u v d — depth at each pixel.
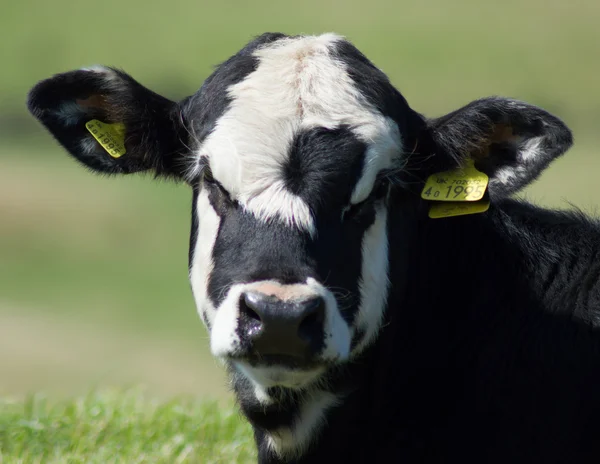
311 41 13.27
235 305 11.04
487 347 12.59
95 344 39.50
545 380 12.24
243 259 11.38
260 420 12.60
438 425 12.49
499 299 12.80
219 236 11.81
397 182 12.53
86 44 99.75
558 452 12.02
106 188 63.53
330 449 12.72
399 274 12.70
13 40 99.94
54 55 96.69
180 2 113.38
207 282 11.95
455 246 13.10
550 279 12.86
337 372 12.42
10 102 84.00
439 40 99.69
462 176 12.95
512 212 13.43
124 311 43.88
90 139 13.57
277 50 13.07
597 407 12.02
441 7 110.38
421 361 12.80
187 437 16.19
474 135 12.82
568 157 66.06
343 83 12.57
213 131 12.27
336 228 11.71
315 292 10.98
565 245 13.09
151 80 89.12
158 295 46.69
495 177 13.03
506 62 94.06
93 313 43.94
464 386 12.55
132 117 13.25
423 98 83.62
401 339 12.90
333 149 11.95
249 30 104.62
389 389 12.79
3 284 47.62
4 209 57.25
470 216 13.19
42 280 47.47
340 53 13.05
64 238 53.66
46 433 16.14
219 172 11.95
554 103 83.19
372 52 96.62
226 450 15.79
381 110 12.52
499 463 12.14
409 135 12.90
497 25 104.88
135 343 39.47
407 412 12.68
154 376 34.66
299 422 12.60
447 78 89.25
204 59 96.50
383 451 12.67
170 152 13.39
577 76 90.44
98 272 50.12
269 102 12.30
